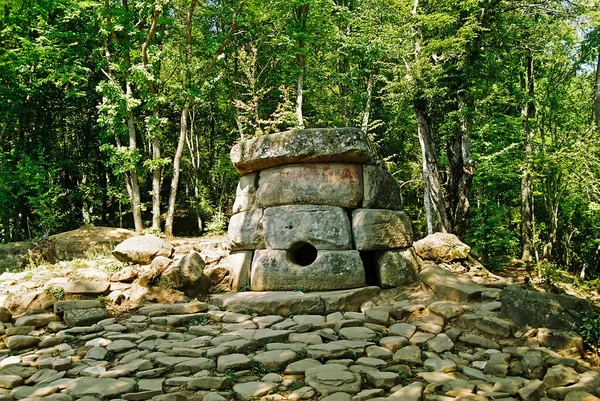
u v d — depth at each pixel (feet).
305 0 60.18
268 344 18.53
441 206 46.88
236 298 24.34
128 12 55.31
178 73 64.80
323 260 25.99
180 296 26.00
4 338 20.77
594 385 14.84
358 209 27.45
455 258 30.53
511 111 65.87
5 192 55.72
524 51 49.73
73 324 22.09
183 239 55.98
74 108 73.56
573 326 18.86
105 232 46.42
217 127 91.15
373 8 52.95
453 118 45.91
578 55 59.93
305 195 27.12
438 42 41.88
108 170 82.99
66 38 57.00
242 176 31.04
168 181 102.94
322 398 13.98
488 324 19.84
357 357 17.52
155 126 56.90
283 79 74.38
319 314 23.44
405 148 82.94
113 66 54.95
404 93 45.91
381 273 26.84
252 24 67.10
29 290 25.30
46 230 54.75
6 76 54.70
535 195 72.13
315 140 26.45
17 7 44.04
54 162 66.69
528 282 36.83
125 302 25.38
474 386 14.99
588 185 53.26
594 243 72.23
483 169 55.21
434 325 20.71
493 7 45.19
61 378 15.98
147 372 16.03
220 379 15.33
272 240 26.99
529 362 16.34
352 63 72.13
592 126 57.72
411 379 15.83
